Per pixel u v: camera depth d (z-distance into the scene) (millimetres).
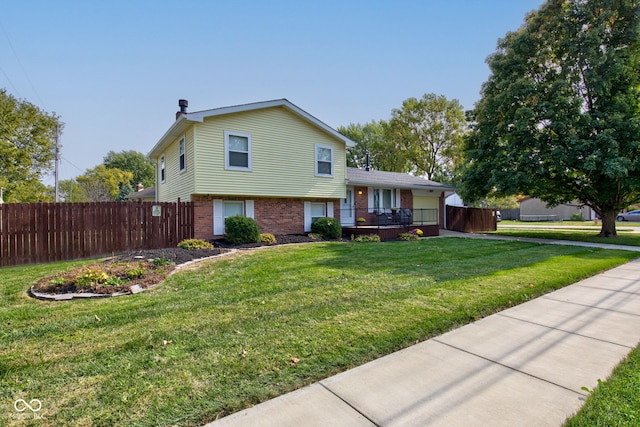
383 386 2459
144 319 3861
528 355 2969
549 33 13930
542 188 14359
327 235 13000
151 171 52156
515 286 5246
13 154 21031
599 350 3064
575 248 10203
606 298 4832
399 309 4133
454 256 8367
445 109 33938
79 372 2676
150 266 6520
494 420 2053
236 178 11375
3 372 2684
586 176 14188
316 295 4742
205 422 2070
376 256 8273
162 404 2238
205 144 10766
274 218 12812
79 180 37094
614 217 14953
